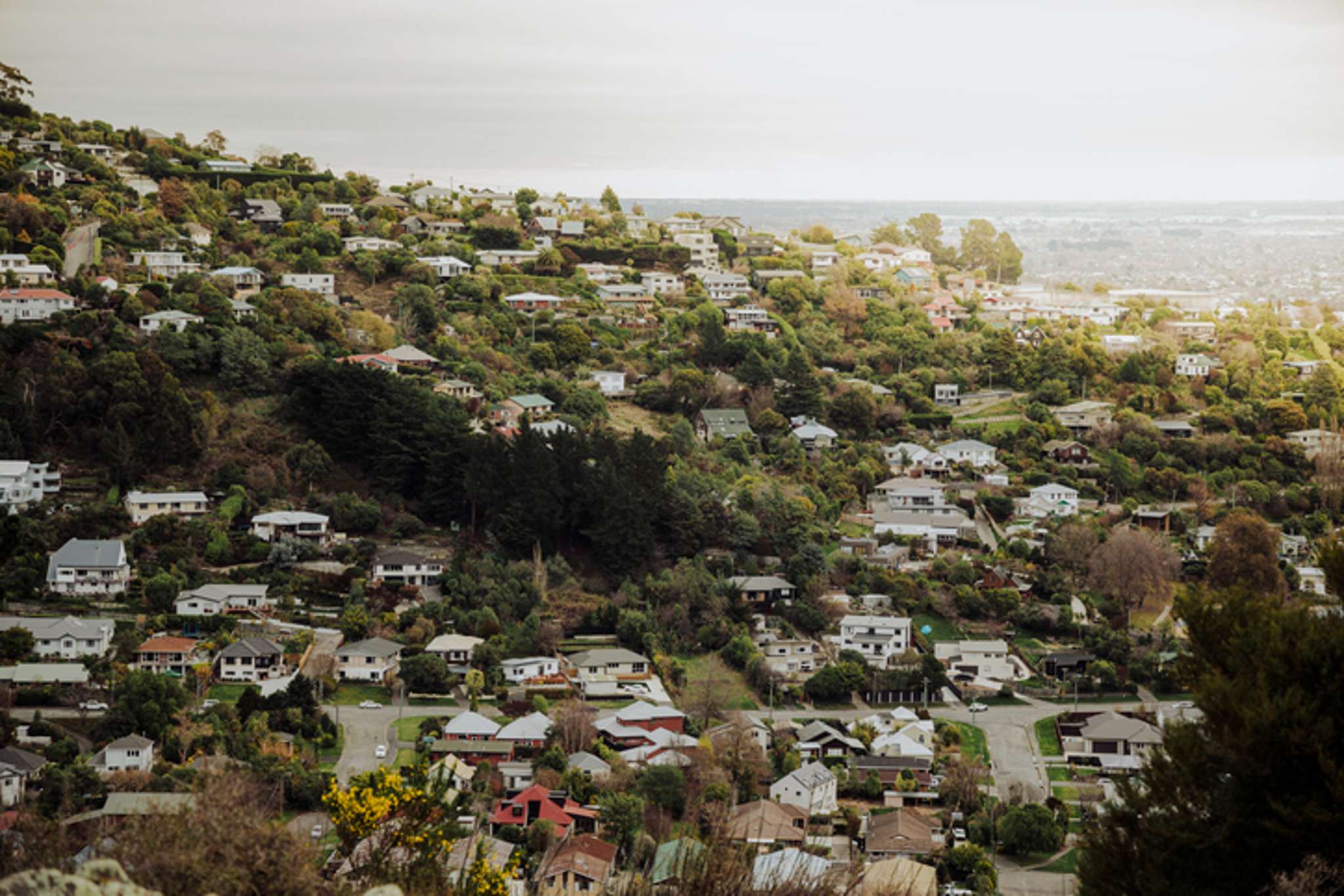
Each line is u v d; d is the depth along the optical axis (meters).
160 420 104.94
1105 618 101.56
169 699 73.56
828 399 135.75
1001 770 78.19
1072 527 109.69
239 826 20.39
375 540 102.38
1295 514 121.69
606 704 84.44
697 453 120.00
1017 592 102.44
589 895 50.28
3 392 105.94
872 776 74.00
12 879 17.78
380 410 108.38
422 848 27.81
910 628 95.94
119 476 102.62
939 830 68.19
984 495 119.38
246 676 82.50
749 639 93.94
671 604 96.69
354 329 129.62
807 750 78.62
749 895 23.41
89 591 90.44
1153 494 123.88
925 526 113.44
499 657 87.75
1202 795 23.58
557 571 98.06
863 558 106.69
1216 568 106.44
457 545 101.88
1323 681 23.11
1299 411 135.88
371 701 82.62
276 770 65.06
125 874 18.66
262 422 110.56
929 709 88.56
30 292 118.00
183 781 62.31
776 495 111.19
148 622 87.19
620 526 99.81
